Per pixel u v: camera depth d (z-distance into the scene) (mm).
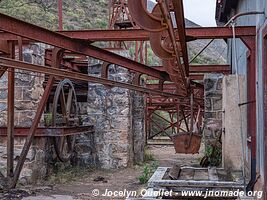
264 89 5824
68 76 5555
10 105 8422
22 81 9344
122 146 11938
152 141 21875
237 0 10133
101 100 12055
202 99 14453
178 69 6145
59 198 7770
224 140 8164
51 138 10367
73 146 11539
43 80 9812
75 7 28922
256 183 6289
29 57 9172
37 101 9477
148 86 15781
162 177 7254
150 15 3494
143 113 14023
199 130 11070
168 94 8734
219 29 6684
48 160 10203
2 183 8359
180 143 9555
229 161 7984
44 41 5312
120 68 11859
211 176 7570
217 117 11617
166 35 5449
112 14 13922
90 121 12062
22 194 7949
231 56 11594
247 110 8102
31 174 9039
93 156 11961
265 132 5742
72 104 11328
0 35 7477
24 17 21969
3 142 9102
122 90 11984
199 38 6707
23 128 8977
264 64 5844
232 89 8016
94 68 11969
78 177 10344
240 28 6664
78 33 6918
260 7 6250
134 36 6828
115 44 12891
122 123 11953
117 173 11148
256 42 6555
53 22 22797
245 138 7891
